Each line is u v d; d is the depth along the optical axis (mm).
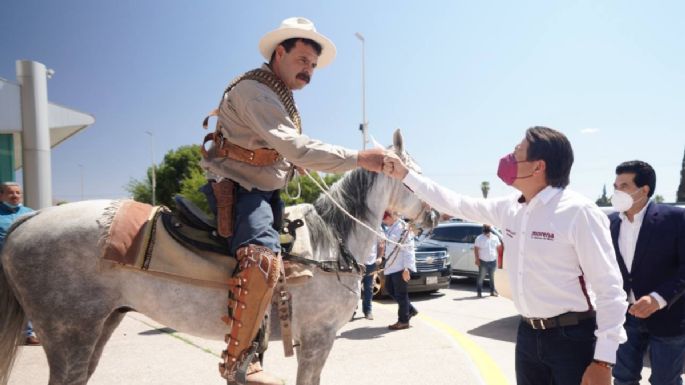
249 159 2775
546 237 2225
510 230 2441
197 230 2826
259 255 2590
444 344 6359
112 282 2721
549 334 2275
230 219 2742
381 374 5020
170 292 2734
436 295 11852
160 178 50469
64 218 2770
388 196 3506
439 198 2707
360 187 3422
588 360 2215
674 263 3293
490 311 9523
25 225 2797
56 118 10500
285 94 2865
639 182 3404
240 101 2672
